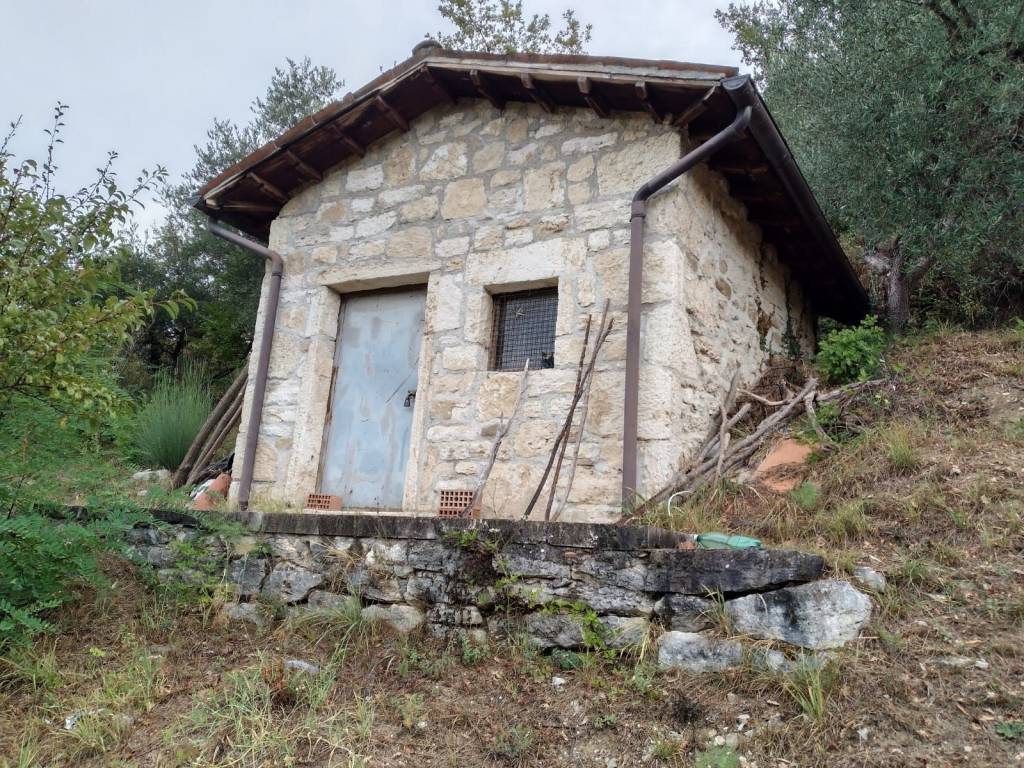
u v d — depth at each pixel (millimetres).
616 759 2818
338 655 3582
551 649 3400
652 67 4875
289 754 2945
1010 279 8570
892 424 4859
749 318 6477
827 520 3902
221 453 8734
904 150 7418
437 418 5617
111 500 4270
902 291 9070
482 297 5680
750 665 2994
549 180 5629
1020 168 7172
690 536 3701
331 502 5883
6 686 3504
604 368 5070
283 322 6469
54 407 4027
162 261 14148
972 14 7273
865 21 7637
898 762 2516
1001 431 4660
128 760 3020
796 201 5953
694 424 5191
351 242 6344
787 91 9469
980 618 3021
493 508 5199
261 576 4145
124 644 3820
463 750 2961
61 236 3793
